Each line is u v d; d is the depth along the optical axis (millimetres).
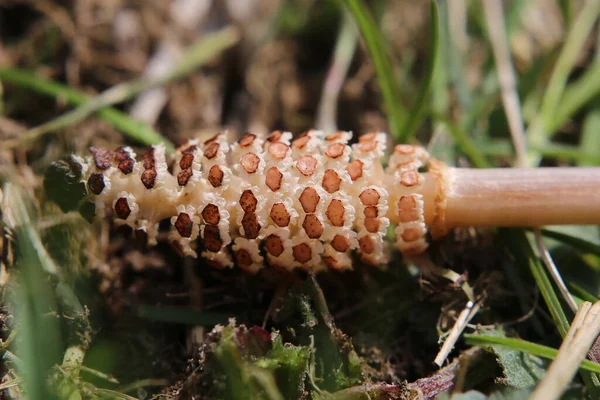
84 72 157
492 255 137
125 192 127
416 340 133
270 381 124
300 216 127
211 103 159
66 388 126
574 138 156
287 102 160
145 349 132
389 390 127
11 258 132
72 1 159
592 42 163
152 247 139
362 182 128
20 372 126
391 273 135
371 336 132
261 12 167
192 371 128
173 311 133
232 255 133
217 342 126
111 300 135
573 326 127
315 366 128
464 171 132
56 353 128
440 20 156
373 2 166
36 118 152
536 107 156
